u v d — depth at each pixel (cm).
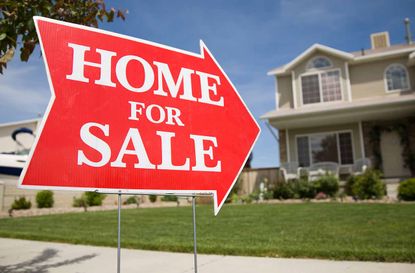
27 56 362
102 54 270
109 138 260
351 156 1864
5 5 335
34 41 358
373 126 1842
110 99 267
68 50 255
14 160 1385
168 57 306
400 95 1834
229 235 655
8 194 1348
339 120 1848
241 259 473
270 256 486
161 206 1595
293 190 1631
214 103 323
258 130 346
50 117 238
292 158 1972
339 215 894
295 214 967
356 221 772
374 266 409
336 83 1950
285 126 1966
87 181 244
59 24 255
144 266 454
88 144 250
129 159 266
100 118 259
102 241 625
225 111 329
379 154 1808
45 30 247
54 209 1408
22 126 2372
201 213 1111
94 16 394
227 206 1398
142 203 1728
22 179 221
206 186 299
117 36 281
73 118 247
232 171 318
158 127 286
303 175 1716
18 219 1062
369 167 1611
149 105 285
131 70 282
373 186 1434
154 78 293
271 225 771
